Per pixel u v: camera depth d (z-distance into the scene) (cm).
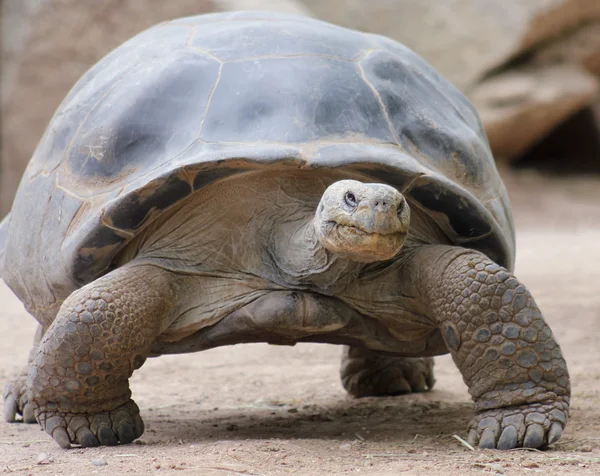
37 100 4059
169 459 746
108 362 813
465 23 4419
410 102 936
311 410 1102
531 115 4419
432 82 1017
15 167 4116
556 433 796
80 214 873
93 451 806
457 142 930
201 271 867
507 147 4653
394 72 958
